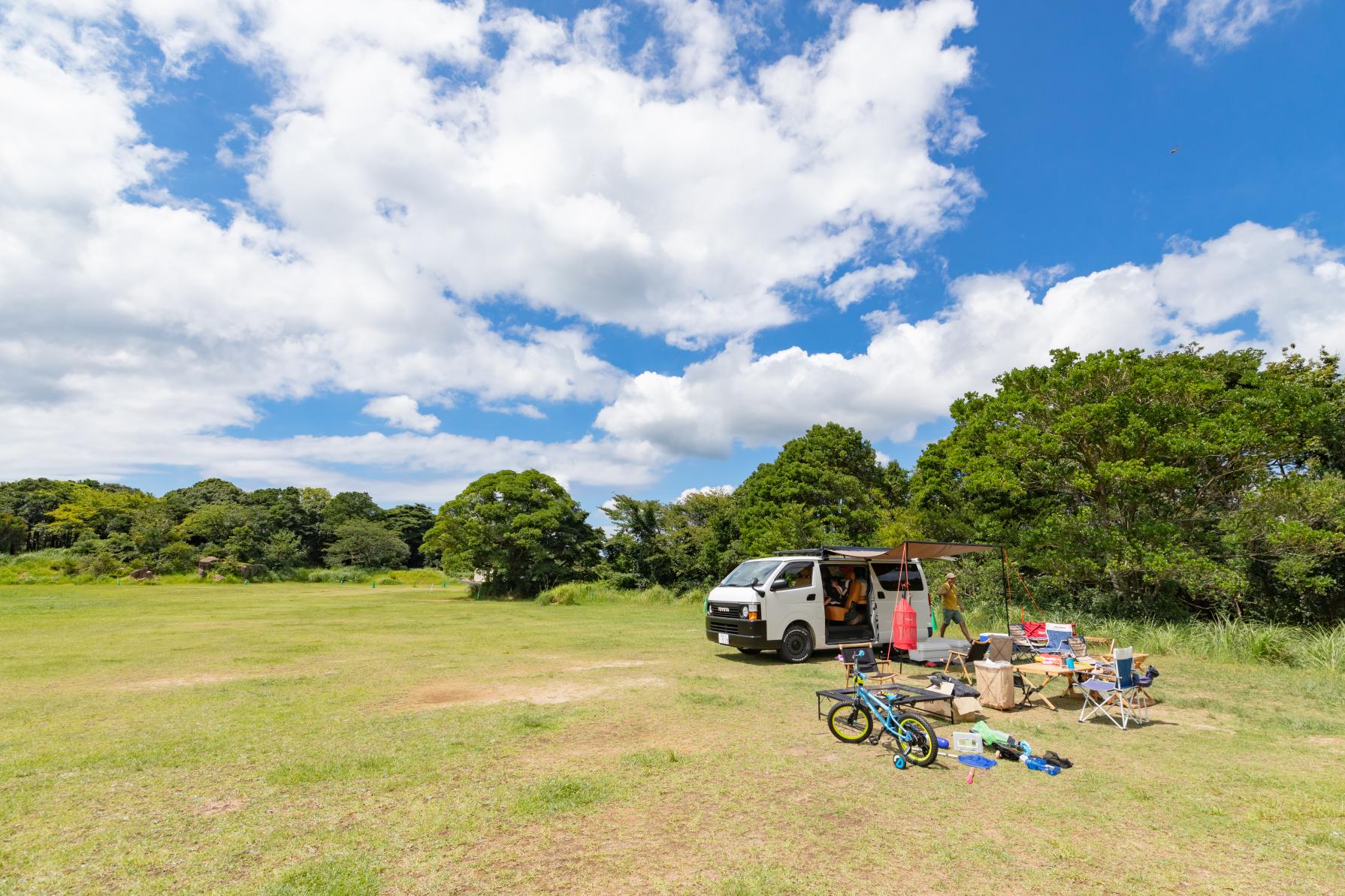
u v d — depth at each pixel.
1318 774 5.36
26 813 4.55
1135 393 14.41
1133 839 4.10
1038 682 9.16
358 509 83.00
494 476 36.16
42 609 24.31
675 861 3.76
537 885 3.49
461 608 26.59
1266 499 13.37
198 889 3.47
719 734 6.55
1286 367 18.41
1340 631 11.85
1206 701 7.97
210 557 55.59
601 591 31.36
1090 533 13.85
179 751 6.03
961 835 4.14
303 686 9.36
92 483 89.88
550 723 6.99
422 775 5.32
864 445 31.84
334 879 3.55
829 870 3.66
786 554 12.12
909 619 9.57
